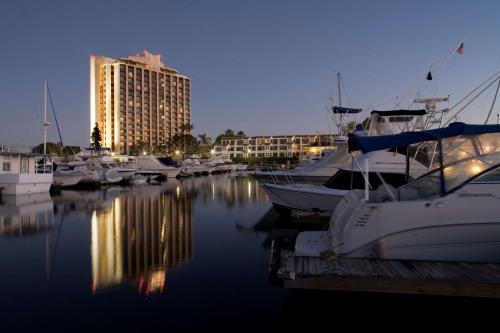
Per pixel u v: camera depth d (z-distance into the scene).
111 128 151.88
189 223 16.17
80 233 14.02
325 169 18.31
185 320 6.54
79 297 7.56
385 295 6.85
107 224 15.98
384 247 6.77
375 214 6.79
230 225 15.64
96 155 61.75
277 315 6.77
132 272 9.21
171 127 173.50
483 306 6.49
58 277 8.83
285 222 16.00
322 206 14.59
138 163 50.81
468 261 6.52
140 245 12.09
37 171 29.84
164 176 49.16
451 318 6.61
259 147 121.50
